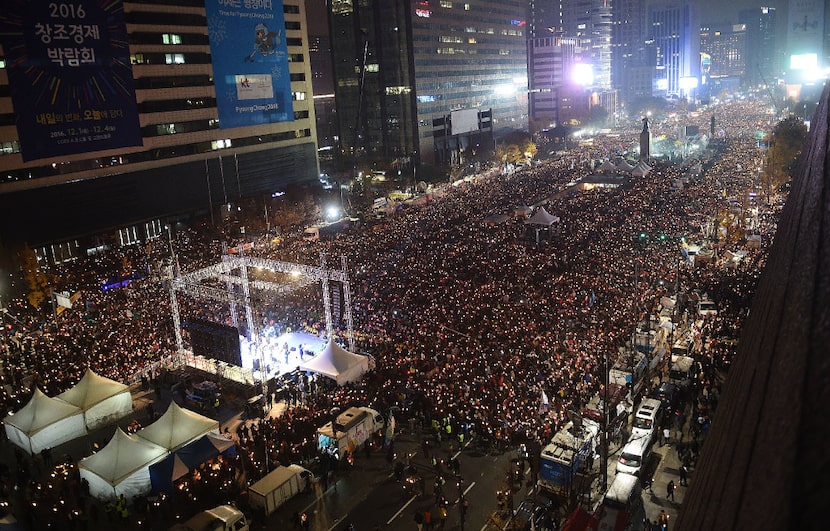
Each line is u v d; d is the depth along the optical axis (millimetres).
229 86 103125
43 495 32250
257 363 45719
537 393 37844
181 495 31609
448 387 39250
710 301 50938
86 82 82875
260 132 109812
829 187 2906
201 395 42375
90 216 85125
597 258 63281
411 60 157000
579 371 39469
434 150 168375
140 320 55094
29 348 50750
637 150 166125
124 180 88938
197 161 99125
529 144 172500
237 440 37688
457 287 57094
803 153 9508
